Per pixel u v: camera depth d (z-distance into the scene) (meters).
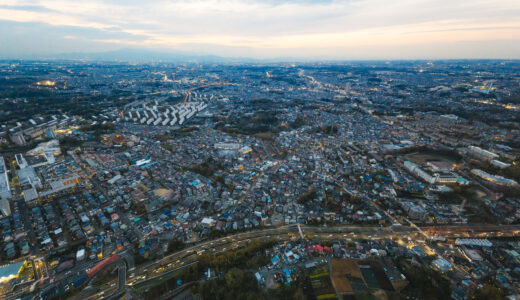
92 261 163.75
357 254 171.62
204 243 182.62
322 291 144.38
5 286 143.00
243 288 145.25
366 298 140.00
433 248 179.12
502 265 162.75
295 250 174.62
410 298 141.25
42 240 174.88
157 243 178.88
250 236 190.12
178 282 150.50
